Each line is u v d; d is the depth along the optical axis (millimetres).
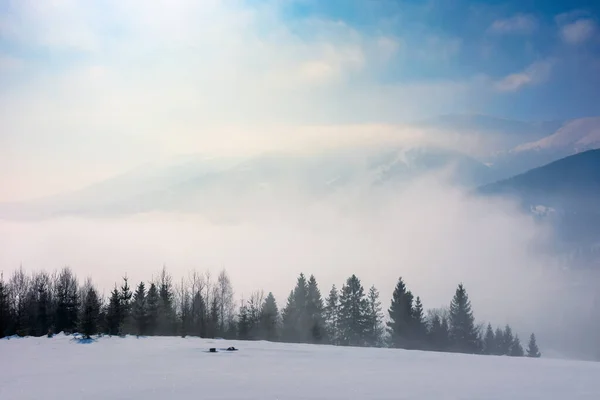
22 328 71938
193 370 30484
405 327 87438
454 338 89938
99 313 69562
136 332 70312
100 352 42812
